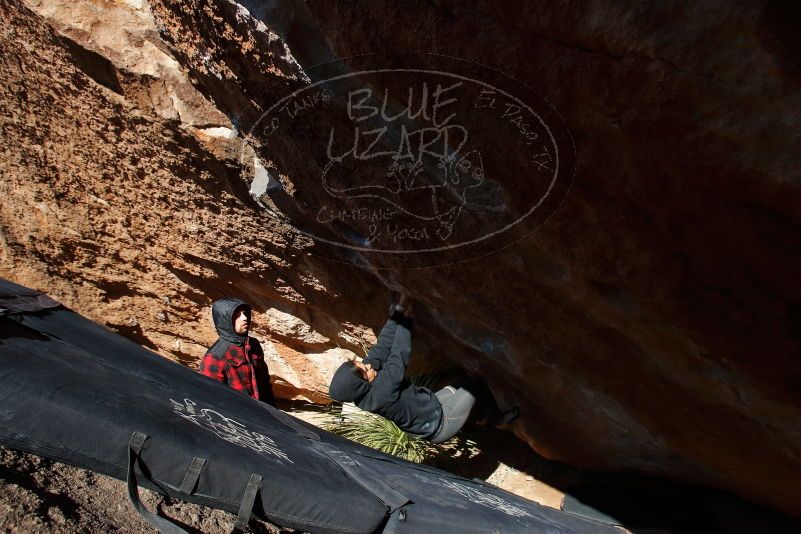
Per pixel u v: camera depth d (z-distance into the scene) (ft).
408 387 11.69
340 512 5.03
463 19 5.04
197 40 7.23
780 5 3.75
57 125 11.09
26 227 13.65
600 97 5.01
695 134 4.88
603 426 12.09
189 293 14.19
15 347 4.63
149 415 4.50
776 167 4.79
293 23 6.22
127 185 11.71
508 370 11.79
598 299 7.99
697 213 5.71
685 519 12.04
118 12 8.55
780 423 8.09
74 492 4.83
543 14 4.62
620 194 6.02
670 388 9.16
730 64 4.22
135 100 9.36
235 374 10.19
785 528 11.50
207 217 11.32
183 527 5.09
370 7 5.32
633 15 4.23
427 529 5.70
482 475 14.62
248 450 4.92
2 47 9.96
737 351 6.88
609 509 12.57
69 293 14.93
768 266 5.82
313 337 14.11
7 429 3.86
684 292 6.61
